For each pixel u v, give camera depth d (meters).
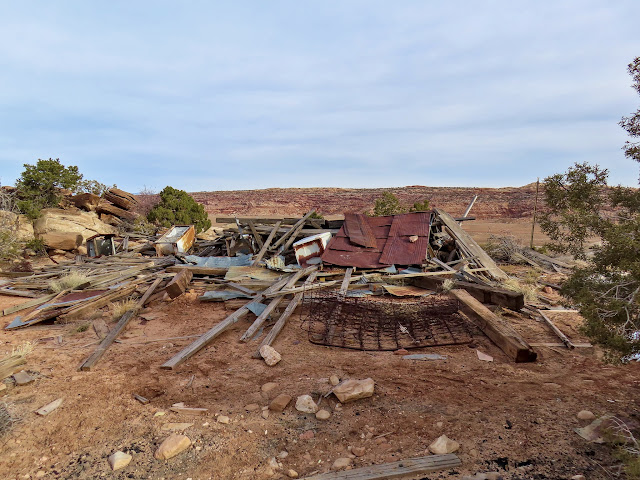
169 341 7.48
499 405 4.69
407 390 5.19
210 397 5.20
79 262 15.64
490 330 7.05
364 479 3.38
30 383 5.68
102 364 6.43
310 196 82.19
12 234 18.58
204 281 12.36
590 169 4.88
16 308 9.67
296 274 11.16
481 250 13.57
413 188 84.56
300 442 4.10
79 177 29.97
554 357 6.32
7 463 3.88
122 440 4.23
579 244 4.83
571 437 3.96
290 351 6.76
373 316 8.12
